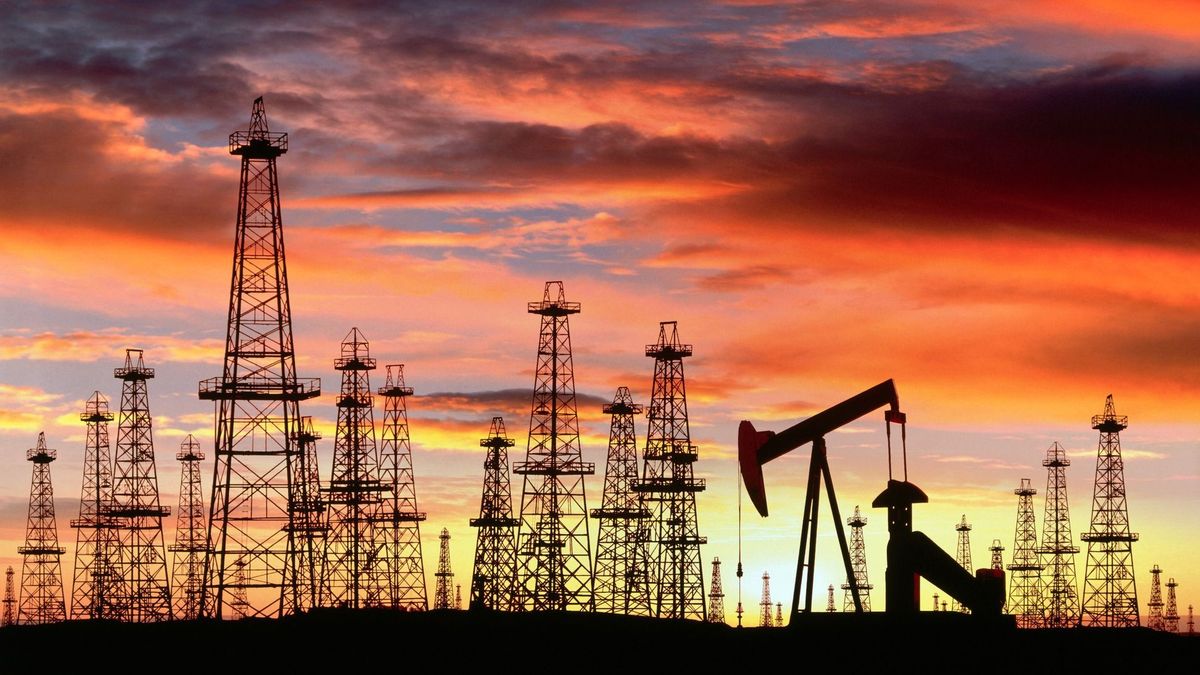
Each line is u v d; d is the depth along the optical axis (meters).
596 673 130.50
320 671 134.75
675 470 197.38
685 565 197.75
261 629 150.00
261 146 150.88
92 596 199.75
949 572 101.94
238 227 151.50
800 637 103.44
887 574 102.75
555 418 193.38
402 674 132.50
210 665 139.62
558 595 192.25
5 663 143.62
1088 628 144.88
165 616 196.12
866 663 100.94
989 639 100.31
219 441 150.50
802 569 104.00
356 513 197.75
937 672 100.19
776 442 102.38
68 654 147.00
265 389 150.50
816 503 103.88
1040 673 115.19
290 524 151.12
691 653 133.38
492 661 136.62
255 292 151.38
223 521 149.75
